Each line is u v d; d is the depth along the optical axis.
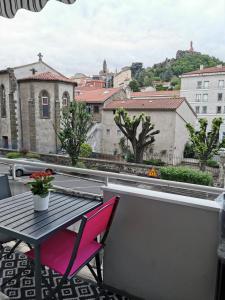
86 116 13.38
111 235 1.80
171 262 1.61
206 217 1.46
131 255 1.75
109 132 18.03
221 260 1.27
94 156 16.36
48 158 14.02
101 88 23.81
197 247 1.51
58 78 16.88
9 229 1.39
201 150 10.83
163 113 15.59
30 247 1.90
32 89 16.47
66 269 1.41
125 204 1.71
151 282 1.70
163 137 15.61
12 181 2.51
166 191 1.88
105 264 1.87
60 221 1.50
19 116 17.39
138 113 16.44
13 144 17.45
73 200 1.88
